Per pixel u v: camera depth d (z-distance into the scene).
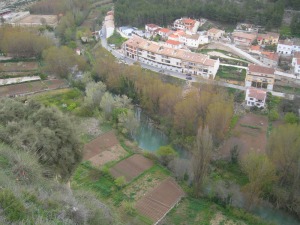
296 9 175.75
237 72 130.62
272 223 64.19
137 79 111.19
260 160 65.50
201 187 70.81
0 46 139.62
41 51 138.88
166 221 63.78
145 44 144.75
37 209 29.86
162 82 109.50
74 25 179.12
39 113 55.62
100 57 133.38
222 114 86.19
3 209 27.23
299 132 71.88
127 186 72.44
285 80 124.25
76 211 31.69
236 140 91.06
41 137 50.59
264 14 167.50
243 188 67.88
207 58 131.50
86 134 91.38
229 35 163.00
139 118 106.38
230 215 66.06
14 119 55.22
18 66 133.50
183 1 189.38
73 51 136.38
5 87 115.38
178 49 139.25
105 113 99.12
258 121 101.69
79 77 123.38
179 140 92.00
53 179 46.66
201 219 64.81
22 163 37.41
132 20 178.50
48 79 124.38
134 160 81.69
